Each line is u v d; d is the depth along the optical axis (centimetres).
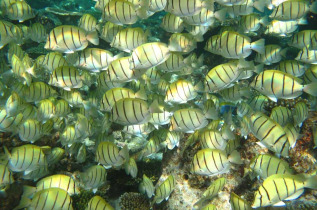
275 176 60
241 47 93
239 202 68
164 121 99
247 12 123
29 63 125
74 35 94
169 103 95
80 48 96
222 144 81
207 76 87
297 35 113
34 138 94
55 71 95
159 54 84
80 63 98
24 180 96
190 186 97
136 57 83
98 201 66
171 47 85
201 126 82
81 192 101
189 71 116
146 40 103
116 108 79
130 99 78
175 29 129
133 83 123
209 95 117
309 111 107
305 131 101
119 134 146
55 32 93
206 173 74
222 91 100
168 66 101
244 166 92
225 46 97
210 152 73
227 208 88
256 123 70
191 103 108
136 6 113
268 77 77
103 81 101
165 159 107
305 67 104
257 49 90
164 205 99
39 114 99
